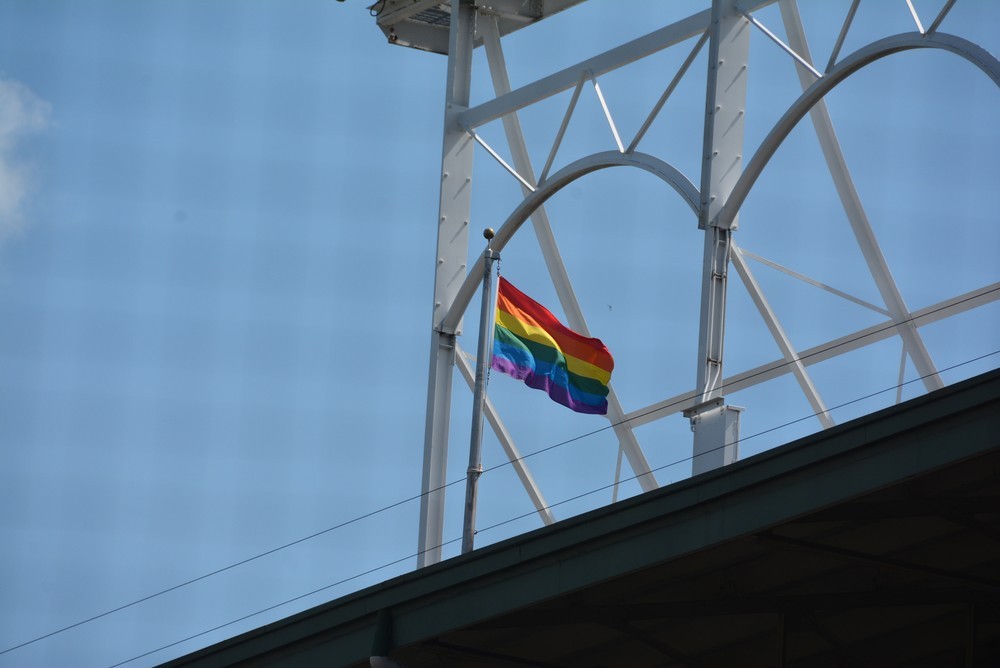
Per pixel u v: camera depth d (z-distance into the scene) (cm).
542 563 6544
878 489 5825
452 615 6738
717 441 8838
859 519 6419
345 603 7000
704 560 6944
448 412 10900
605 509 6394
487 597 6656
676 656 7325
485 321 8812
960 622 7819
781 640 7294
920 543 6988
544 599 6500
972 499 6281
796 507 5975
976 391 5678
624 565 6334
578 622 7050
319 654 7081
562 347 9169
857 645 7969
